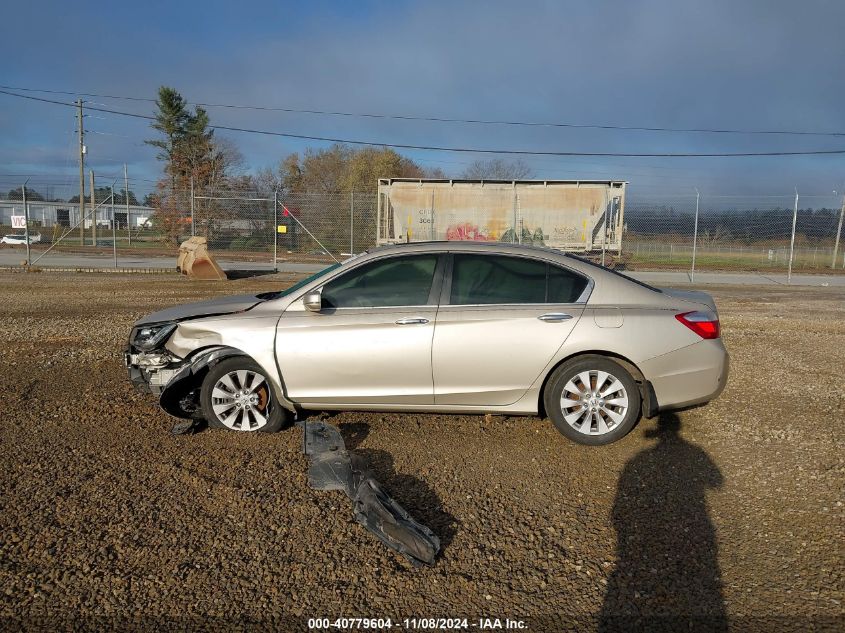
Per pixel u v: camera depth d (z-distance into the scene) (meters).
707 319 5.09
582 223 22.83
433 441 5.17
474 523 3.86
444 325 4.99
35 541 3.57
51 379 6.88
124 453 4.84
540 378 5.02
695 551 3.55
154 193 29.86
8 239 40.75
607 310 5.02
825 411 6.11
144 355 5.50
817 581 3.25
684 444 5.16
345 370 5.05
